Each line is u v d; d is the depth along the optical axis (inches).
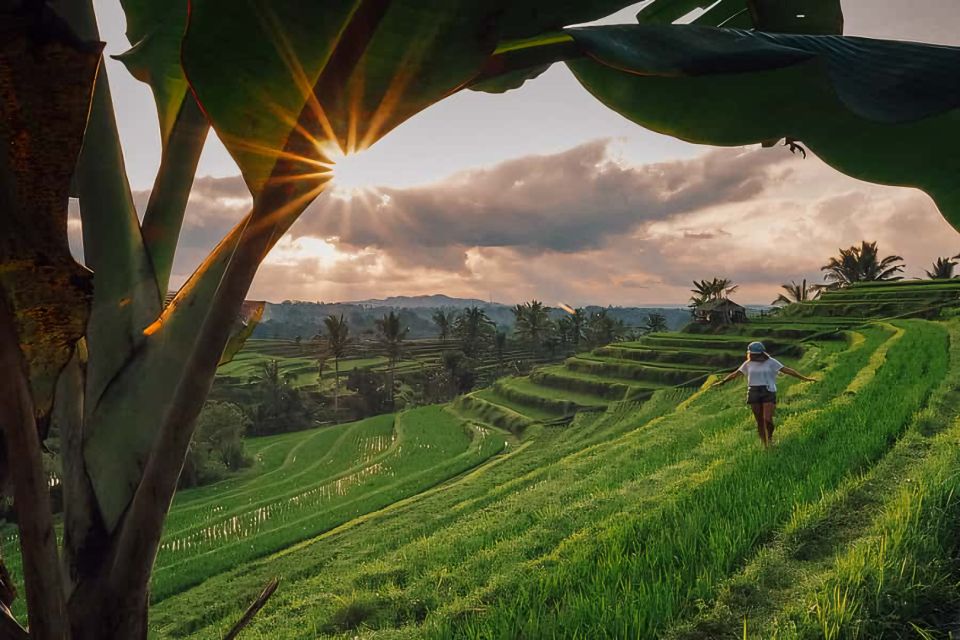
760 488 289.1
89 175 43.8
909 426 358.9
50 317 32.4
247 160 32.5
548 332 4997.5
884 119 29.9
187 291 43.3
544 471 833.5
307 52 31.1
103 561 38.8
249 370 4938.5
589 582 231.9
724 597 189.3
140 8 47.4
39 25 25.4
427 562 386.9
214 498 1879.9
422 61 32.0
